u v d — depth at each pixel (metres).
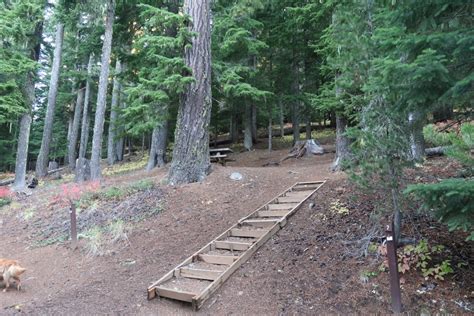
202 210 7.88
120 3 12.73
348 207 6.43
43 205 10.58
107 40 12.95
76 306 4.70
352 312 4.05
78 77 21.03
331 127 24.97
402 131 4.47
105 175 16.05
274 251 5.61
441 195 3.27
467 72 3.37
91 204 9.37
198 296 4.43
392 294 3.97
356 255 5.02
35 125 29.88
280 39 15.41
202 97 9.70
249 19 12.12
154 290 4.81
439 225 5.21
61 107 28.88
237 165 15.38
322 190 7.68
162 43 9.05
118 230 7.28
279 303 4.38
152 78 10.15
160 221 7.62
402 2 3.41
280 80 17.31
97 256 6.57
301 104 17.84
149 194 9.02
